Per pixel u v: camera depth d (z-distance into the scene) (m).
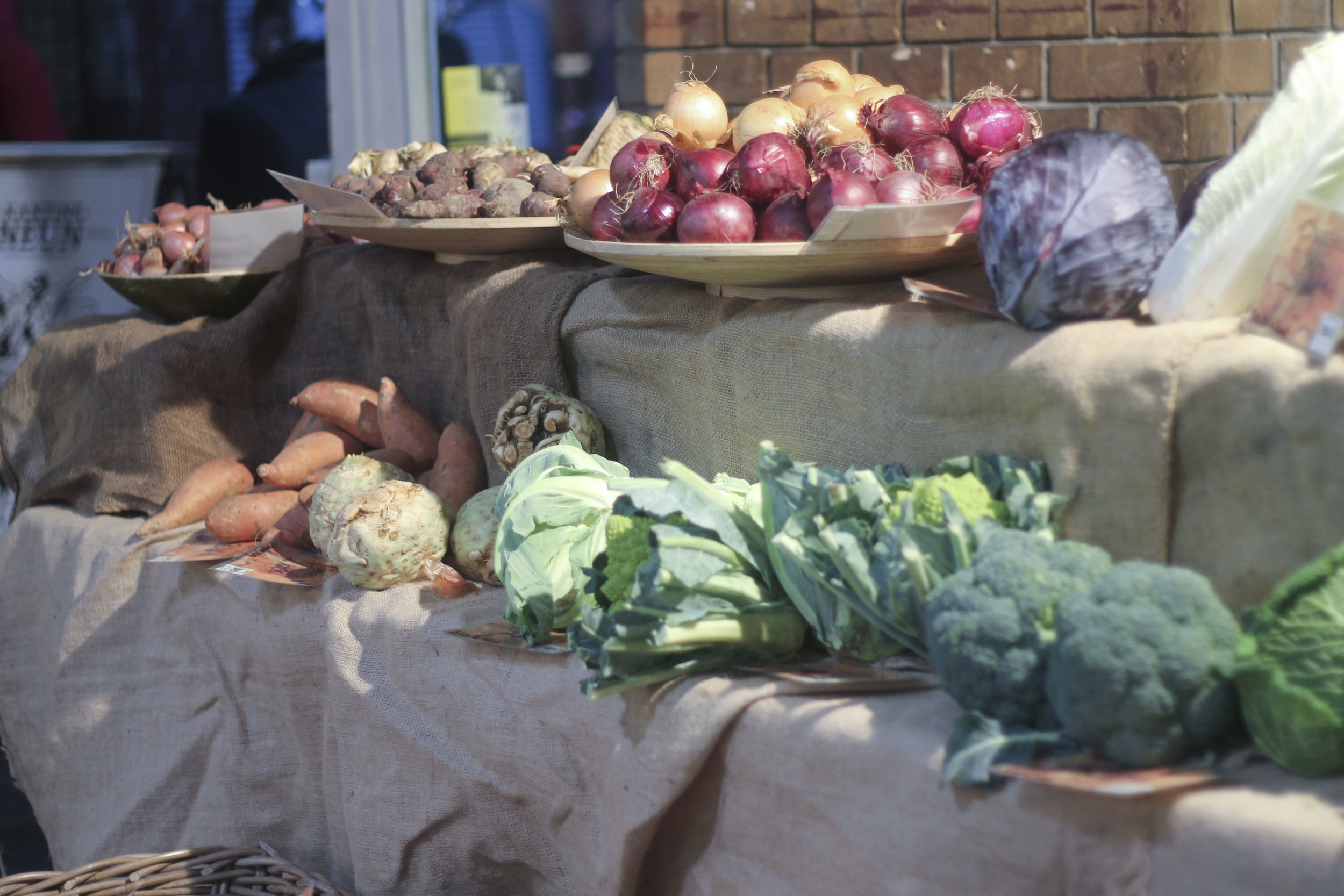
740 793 1.36
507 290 2.05
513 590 1.59
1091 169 1.29
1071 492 1.31
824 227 1.47
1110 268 1.28
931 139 1.67
